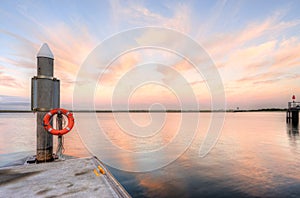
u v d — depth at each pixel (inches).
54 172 112.1
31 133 585.0
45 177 103.8
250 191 162.2
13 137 492.4
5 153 296.5
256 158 271.4
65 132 164.2
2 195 81.8
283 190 163.2
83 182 97.0
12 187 90.4
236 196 153.8
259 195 154.8
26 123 1098.1
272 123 1056.2
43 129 160.9
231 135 541.3
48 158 160.9
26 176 105.3
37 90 162.6
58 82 178.4
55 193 84.0
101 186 92.1
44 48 169.5
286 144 387.2
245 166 233.6
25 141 423.2
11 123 1094.4
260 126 845.2
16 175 106.8
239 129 721.6
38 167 121.4
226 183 180.9
